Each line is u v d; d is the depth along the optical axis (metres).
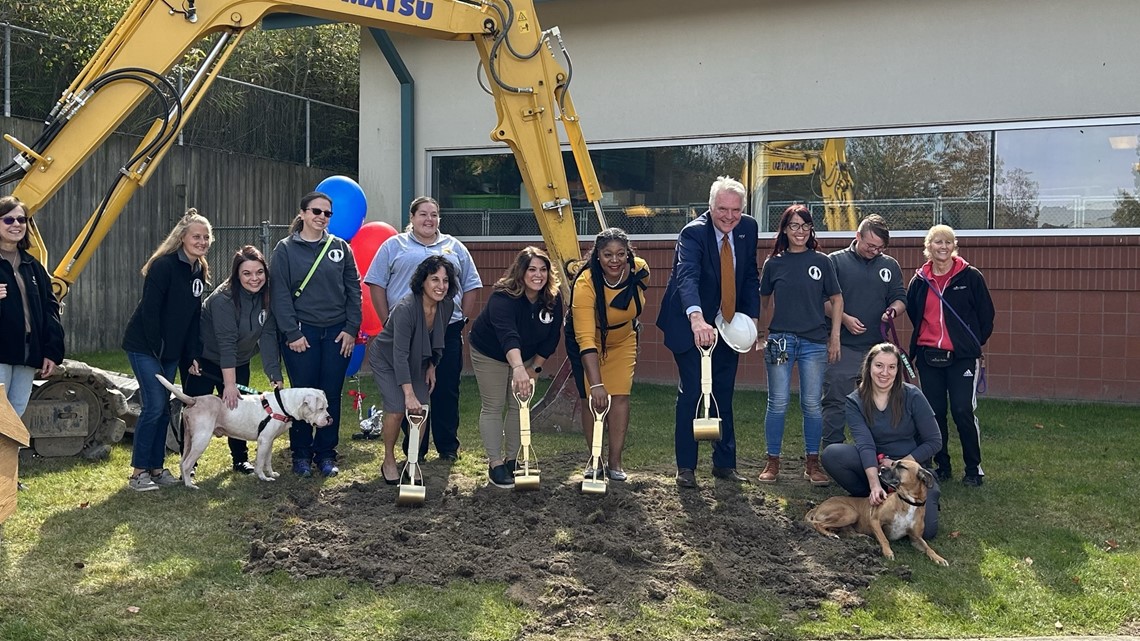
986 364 10.21
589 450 6.79
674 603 4.53
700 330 5.77
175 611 4.36
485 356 6.21
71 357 13.27
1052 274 9.97
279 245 6.74
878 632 4.33
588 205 11.78
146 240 14.71
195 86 7.30
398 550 5.09
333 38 20.22
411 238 7.19
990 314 6.58
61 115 6.97
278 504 5.91
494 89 8.15
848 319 6.63
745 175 11.16
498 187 12.20
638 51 11.48
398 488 5.85
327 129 17.86
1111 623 4.45
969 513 5.96
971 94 10.25
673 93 11.37
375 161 12.62
